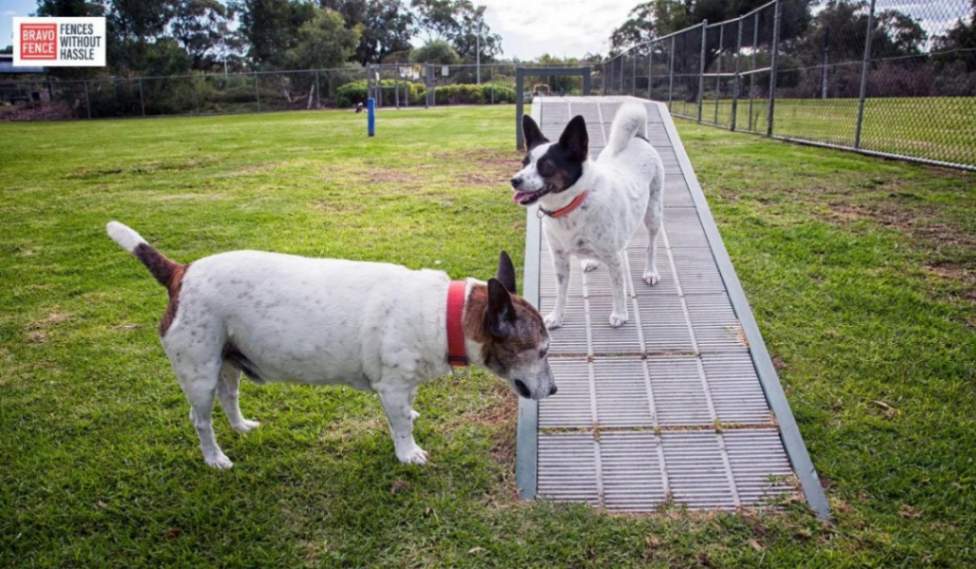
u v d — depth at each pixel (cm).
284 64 4769
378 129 1980
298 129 2109
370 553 277
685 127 1616
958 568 261
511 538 284
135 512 304
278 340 309
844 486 309
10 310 534
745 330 430
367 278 320
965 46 1033
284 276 316
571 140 395
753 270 552
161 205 889
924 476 311
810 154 1065
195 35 4788
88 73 3975
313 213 804
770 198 772
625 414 365
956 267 545
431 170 1104
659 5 5016
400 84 3781
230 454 349
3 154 1612
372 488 318
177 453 346
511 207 798
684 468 327
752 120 1551
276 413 387
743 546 276
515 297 321
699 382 388
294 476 329
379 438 359
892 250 583
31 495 318
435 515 297
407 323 309
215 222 774
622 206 426
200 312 304
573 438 348
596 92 3625
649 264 498
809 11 1371
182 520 300
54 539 290
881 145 1084
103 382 420
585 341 431
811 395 383
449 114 2692
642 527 289
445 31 8006
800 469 318
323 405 394
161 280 320
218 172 1174
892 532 280
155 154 1509
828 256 577
